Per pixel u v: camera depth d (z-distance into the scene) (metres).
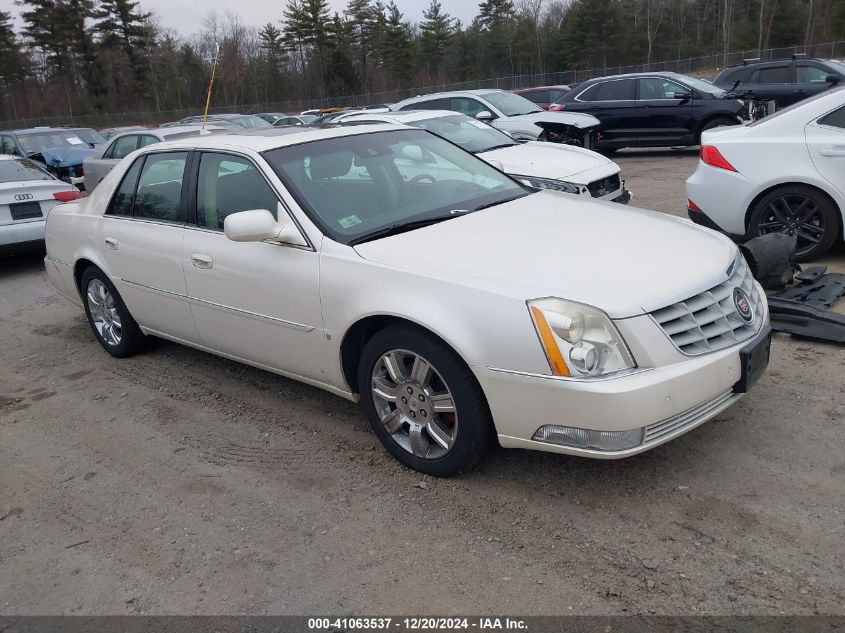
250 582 2.99
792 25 63.47
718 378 3.12
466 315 3.18
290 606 2.83
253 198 4.18
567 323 2.97
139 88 73.62
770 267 5.33
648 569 2.83
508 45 74.12
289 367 4.17
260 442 4.16
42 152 15.65
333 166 4.26
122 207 5.20
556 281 3.17
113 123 61.00
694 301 3.17
